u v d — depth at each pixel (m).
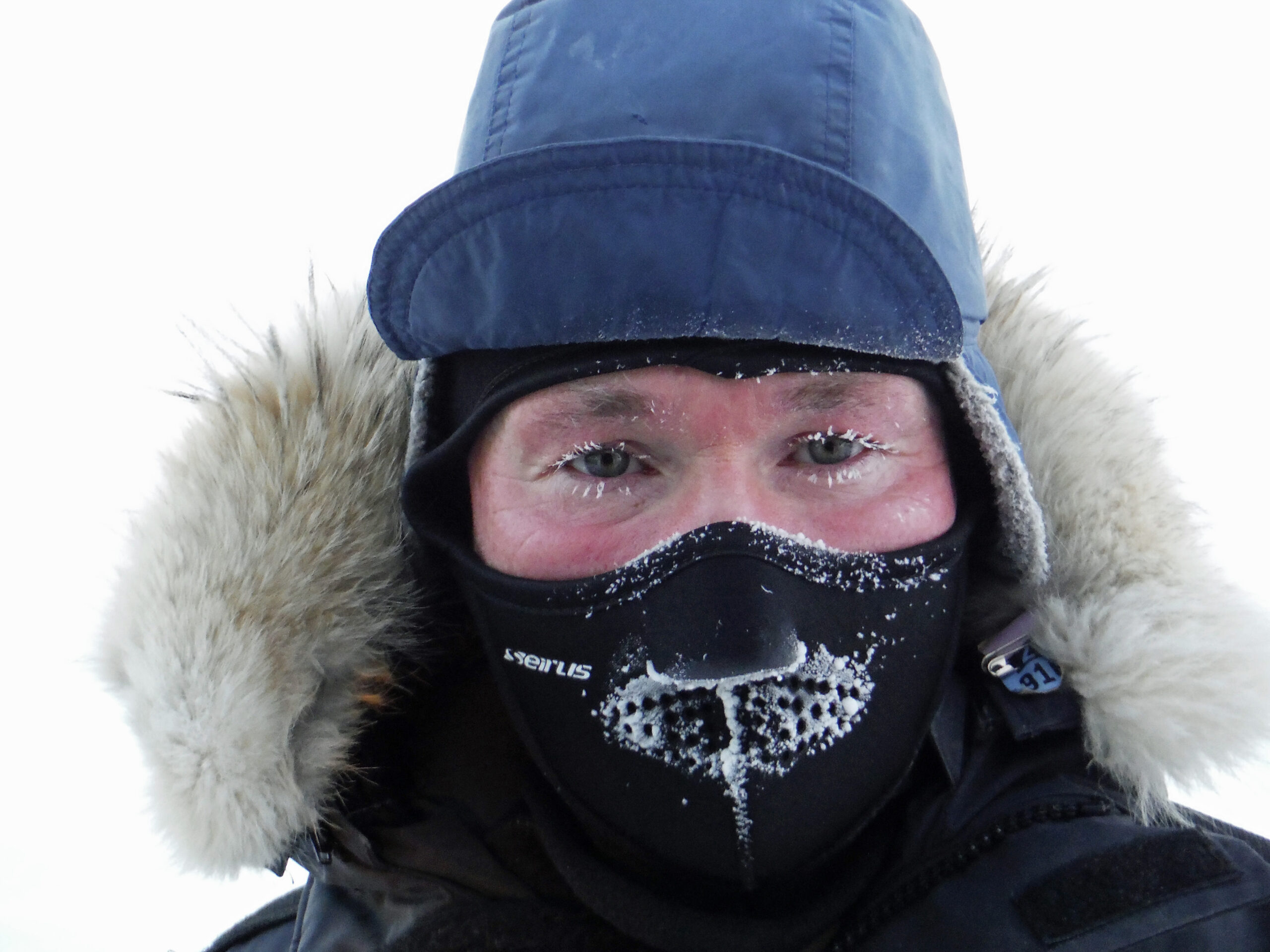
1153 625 0.86
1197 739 0.85
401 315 0.85
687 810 0.82
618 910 0.82
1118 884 0.77
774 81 0.78
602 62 0.81
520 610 0.87
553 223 0.74
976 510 0.91
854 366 0.80
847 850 0.87
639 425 0.82
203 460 0.90
